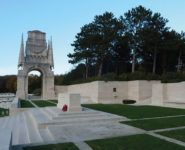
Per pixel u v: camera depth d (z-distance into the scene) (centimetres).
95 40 3659
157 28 3084
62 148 630
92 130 904
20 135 959
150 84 2812
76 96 1348
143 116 1362
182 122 1110
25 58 4034
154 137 771
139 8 3238
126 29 3425
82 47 3978
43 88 4103
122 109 1847
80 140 729
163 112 1605
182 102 2162
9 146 438
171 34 3350
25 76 3922
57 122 1045
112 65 4725
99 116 1251
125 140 726
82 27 4059
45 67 4147
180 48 3400
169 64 3862
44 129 1000
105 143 688
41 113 1480
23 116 1648
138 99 2758
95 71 4981
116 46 3984
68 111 1310
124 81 3017
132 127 973
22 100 3494
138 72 3066
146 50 3575
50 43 4272
